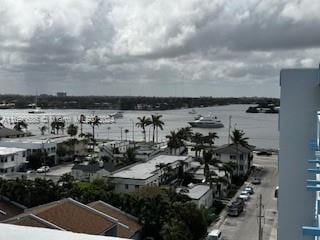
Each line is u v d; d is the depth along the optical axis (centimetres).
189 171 5797
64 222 2520
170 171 5231
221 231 3591
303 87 1147
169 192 3666
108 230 2639
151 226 3089
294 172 1148
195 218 3078
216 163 5100
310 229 441
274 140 12012
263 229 3609
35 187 3700
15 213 3438
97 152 8112
